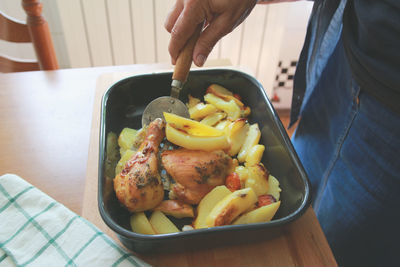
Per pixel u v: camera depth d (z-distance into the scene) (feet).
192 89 2.81
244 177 2.11
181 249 1.72
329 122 2.62
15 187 1.98
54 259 1.68
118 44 4.69
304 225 1.91
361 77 2.07
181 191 1.96
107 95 2.34
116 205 1.92
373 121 2.10
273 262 1.74
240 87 2.79
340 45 2.48
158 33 4.63
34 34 3.38
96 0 4.18
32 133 2.62
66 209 1.90
